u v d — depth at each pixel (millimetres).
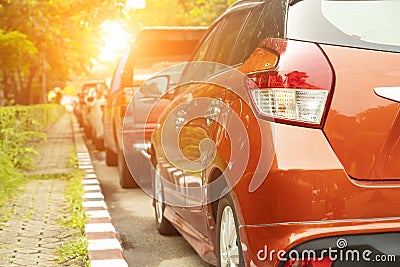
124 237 6891
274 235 3521
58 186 9930
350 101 3529
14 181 10023
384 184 3490
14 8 21312
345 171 3486
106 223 6906
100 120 18141
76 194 8828
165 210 6648
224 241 4277
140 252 6211
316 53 3609
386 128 3533
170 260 5875
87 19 23875
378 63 3584
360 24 3709
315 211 3459
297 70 3570
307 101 3533
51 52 28484
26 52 22219
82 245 5738
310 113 3531
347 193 3461
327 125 3520
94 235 6312
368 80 3551
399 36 3678
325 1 3799
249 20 4500
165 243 6562
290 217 3480
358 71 3562
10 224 6887
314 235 3436
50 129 32469
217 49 5145
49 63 30938
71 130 31297
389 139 3533
